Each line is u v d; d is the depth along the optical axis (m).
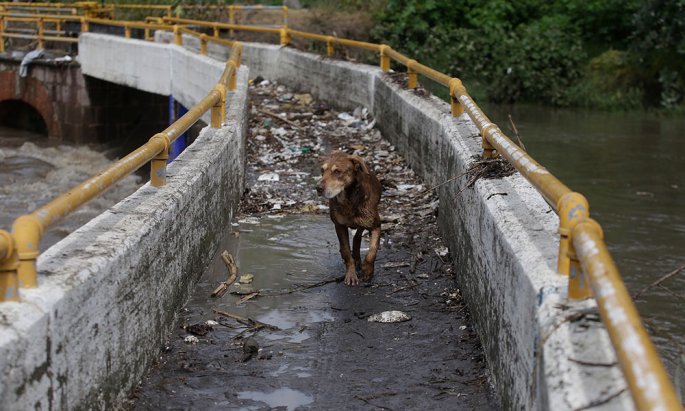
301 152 12.07
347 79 14.61
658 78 22.67
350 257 6.72
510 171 5.75
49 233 11.81
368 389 4.80
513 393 4.05
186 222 5.88
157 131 22.38
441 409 4.54
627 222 10.22
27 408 3.07
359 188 6.45
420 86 11.60
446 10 25.09
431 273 6.93
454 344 5.45
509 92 22.97
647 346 2.17
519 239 4.26
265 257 7.31
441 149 8.34
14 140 22.25
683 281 8.00
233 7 23.92
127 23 19.08
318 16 24.14
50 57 23.05
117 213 4.93
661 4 22.48
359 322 5.88
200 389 4.72
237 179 8.86
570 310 3.26
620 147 15.80
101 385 3.95
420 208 8.85
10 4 24.72
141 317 4.66
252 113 14.58
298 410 4.52
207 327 5.62
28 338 3.06
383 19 24.25
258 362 5.14
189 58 15.19
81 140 21.95
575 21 25.77
